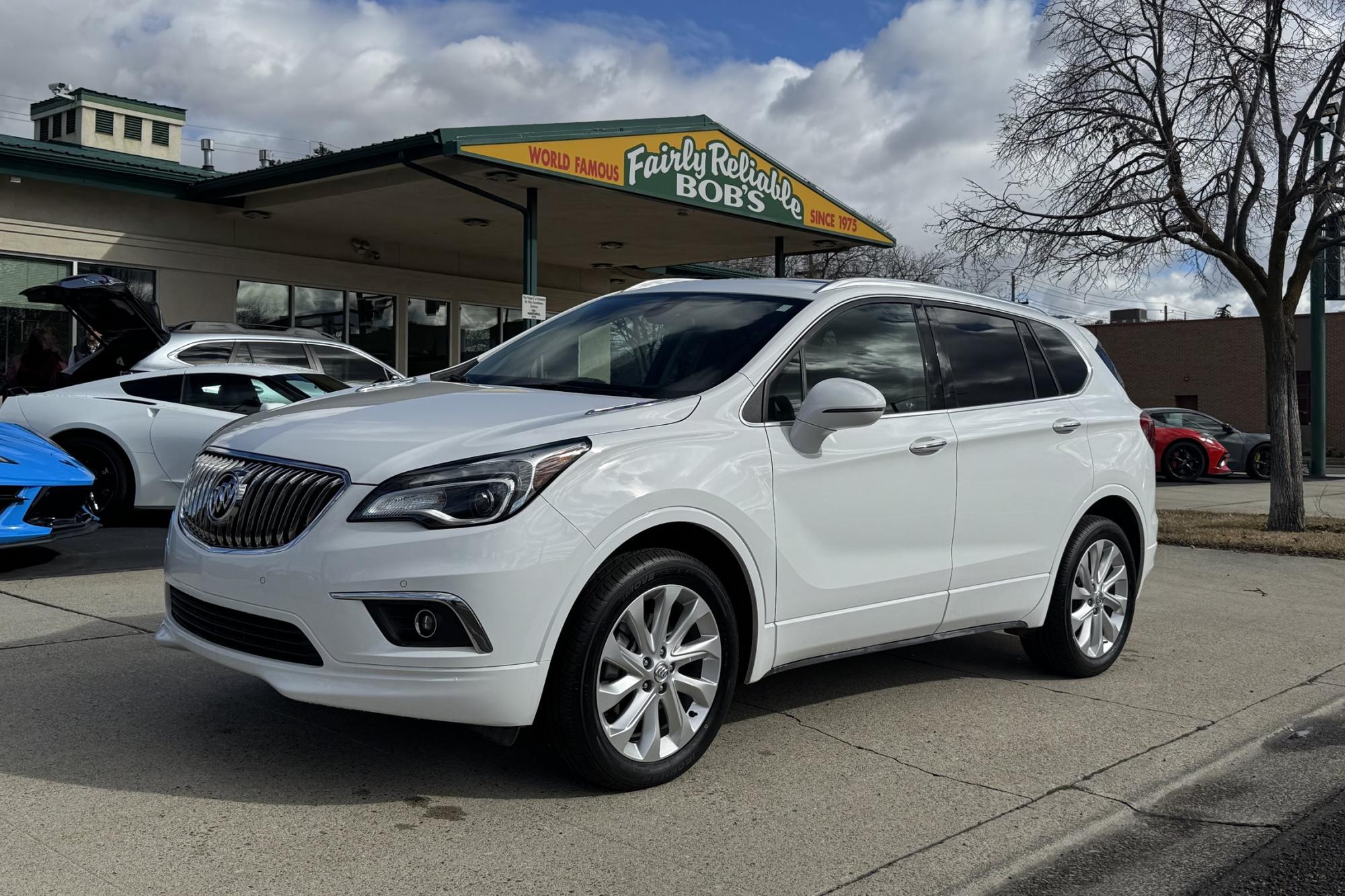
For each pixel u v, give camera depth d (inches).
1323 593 323.9
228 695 174.9
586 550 134.8
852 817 139.1
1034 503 198.4
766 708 186.5
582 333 189.5
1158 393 1544.0
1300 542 415.2
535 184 541.3
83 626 215.0
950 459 182.2
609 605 136.9
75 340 572.7
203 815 130.0
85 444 339.3
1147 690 205.9
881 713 185.6
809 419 157.5
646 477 141.7
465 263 780.6
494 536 129.7
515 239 721.0
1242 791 155.1
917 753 165.3
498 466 132.8
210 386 354.9
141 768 143.6
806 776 153.6
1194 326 1509.6
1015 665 223.5
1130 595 224.4
